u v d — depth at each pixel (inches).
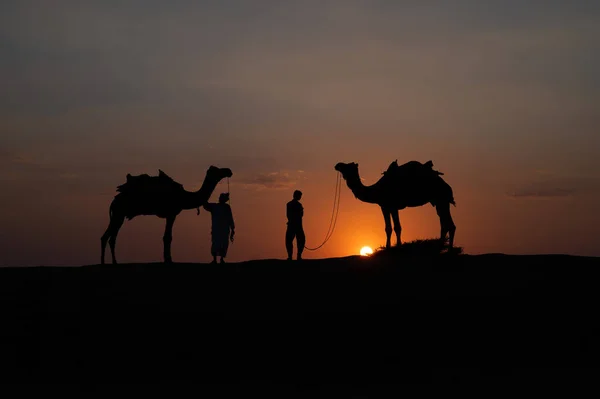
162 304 583.2
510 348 509.0
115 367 484.1
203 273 678.5
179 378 469.7
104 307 575.8
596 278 644.1
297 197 781.9
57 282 645.3
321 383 459.5
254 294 608.1
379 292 608.7
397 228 786.2
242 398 431.5
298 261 745.0
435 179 781.9
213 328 538.9
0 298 596.4
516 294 601.0
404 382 458.6
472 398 424.2
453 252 772.6
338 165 795.4
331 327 540.4
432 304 579.8
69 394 438.6
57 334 529.0
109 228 776.3
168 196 772.0
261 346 513.3
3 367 482.3
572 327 538.9
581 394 426.0
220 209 743.1
